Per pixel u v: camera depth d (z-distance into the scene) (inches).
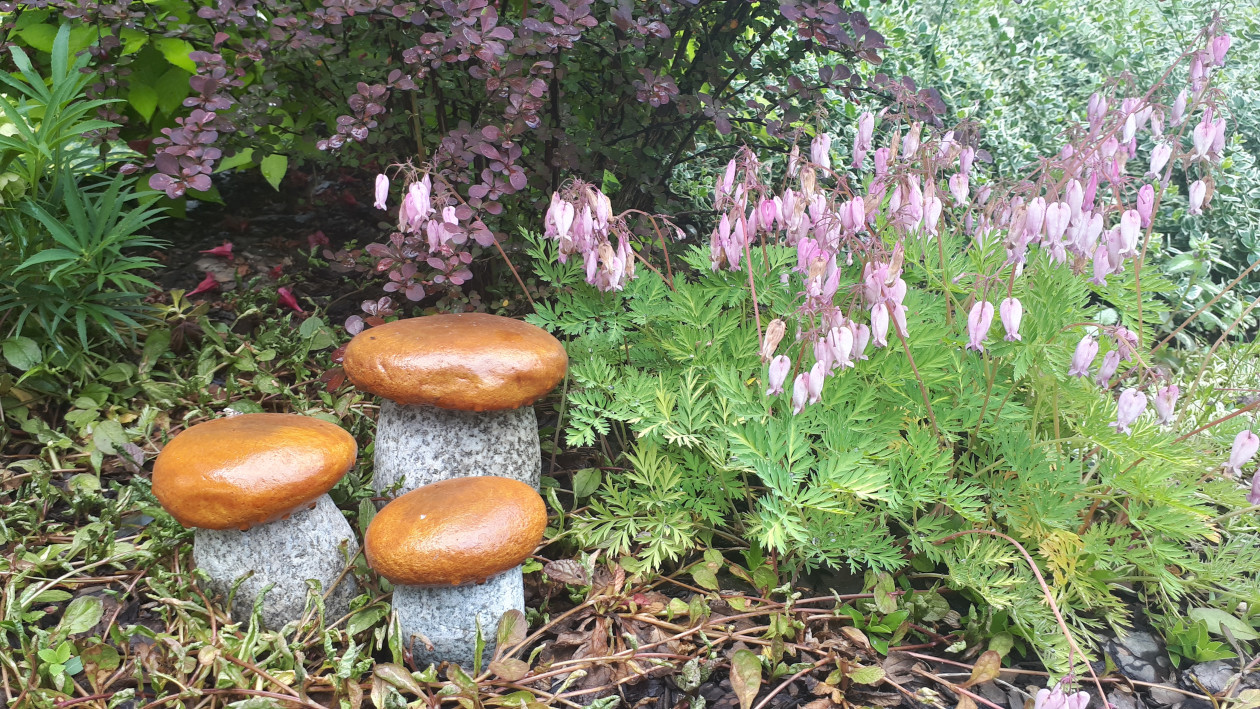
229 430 20.2
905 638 22.4
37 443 26.8
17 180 26.8
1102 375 22.8
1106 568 22.9
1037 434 25.0
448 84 30.3
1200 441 25.3
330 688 19.9
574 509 24.9
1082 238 22.2
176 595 20.9
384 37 30.1
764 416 22.4
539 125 27.8
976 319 21.2
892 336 23.4
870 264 21.5
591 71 31.5
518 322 23.9
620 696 20.4
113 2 29.0
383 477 23.6
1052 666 20.9
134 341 29.1
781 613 22.1
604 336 25.3
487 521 19.5
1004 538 22.0
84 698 19.1
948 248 26.7
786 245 26.5
